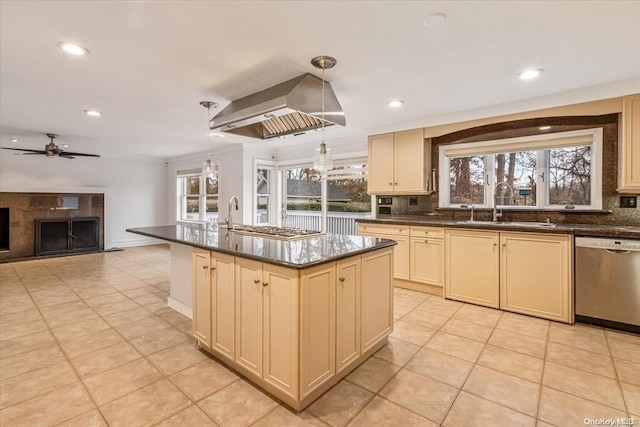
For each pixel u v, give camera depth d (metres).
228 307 2.16
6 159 6.10
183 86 2.88
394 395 1.91
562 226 3.12
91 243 7.02
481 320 3.04
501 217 3.84
